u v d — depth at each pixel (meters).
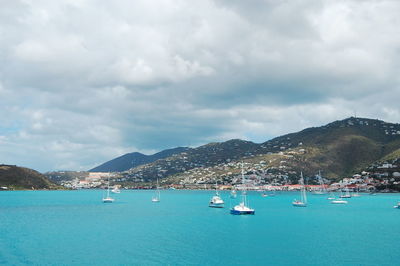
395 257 60.97
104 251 66.06
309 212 144.75
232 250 67.00
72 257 61.44
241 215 130.50
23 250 66.88
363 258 60.44
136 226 99.94
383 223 107.25
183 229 94.00
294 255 62.84
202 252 65.31
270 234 85.31
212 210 155.00
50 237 80.88
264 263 57.72
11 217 125.38
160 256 62.28
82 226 100.12
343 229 93.94
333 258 60.56
